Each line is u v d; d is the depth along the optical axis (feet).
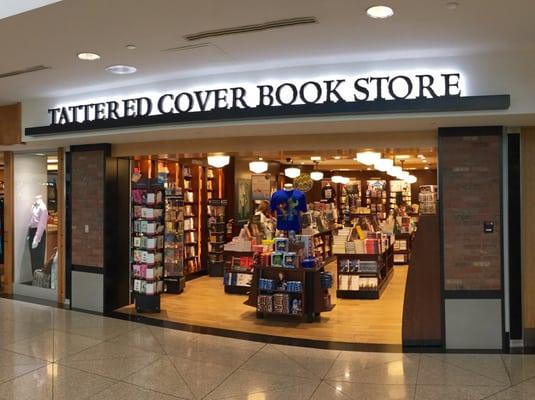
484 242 18.25
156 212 24.39
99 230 24.80
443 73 16.56
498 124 17.84
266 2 12.42
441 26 14.01
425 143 19.21
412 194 58.65
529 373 15.71
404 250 42.01
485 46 15.70
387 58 16.89
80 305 25.38
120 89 21.11
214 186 38.19
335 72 17.44
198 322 22.44
